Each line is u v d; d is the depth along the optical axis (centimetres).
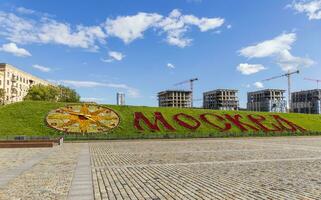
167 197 1205
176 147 3788
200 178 1622
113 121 6203
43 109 6297
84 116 6212
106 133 5706
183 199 1171
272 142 4666
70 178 1630
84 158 2603
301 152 3078
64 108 6431
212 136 5888
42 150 3450
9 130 5338
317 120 8156
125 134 5725
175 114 6988
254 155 2797
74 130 5675
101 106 6800
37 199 1179
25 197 1209
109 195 1245
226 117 7225
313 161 2352
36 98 10425
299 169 1936
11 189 1354
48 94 10625
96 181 1545
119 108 6900
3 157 2700
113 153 3053
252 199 1166
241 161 2358
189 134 5806
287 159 2480
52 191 1314
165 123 6425
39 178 1628
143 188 1376
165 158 2583
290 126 7250
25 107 6278
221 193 1266
